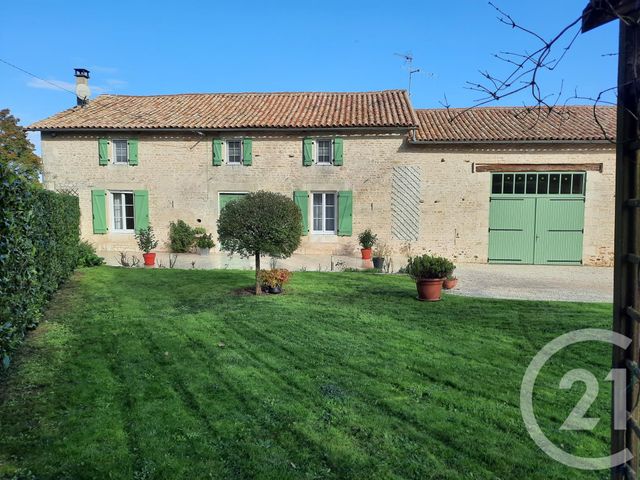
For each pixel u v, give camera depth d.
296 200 15.63
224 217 8.38
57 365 4.70
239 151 15.89
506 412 3.84
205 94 18.73
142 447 3.22
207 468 3.00
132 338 5.68
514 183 14.97
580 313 7.42
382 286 9.75
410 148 15.17
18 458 3.06
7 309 4.32
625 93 2.06
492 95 2.47
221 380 4.44
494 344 5.70
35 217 5.91
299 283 10.00
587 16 2.15
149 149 15.97
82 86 17.34
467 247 15.23
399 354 5.28
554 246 14.98
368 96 17.89
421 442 3.37
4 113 23.06
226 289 9.02
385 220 15.43
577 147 14.52
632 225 2.14
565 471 3.04
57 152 16.12
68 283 9.05
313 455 3.18
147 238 13.39
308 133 15.45
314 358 5.11
